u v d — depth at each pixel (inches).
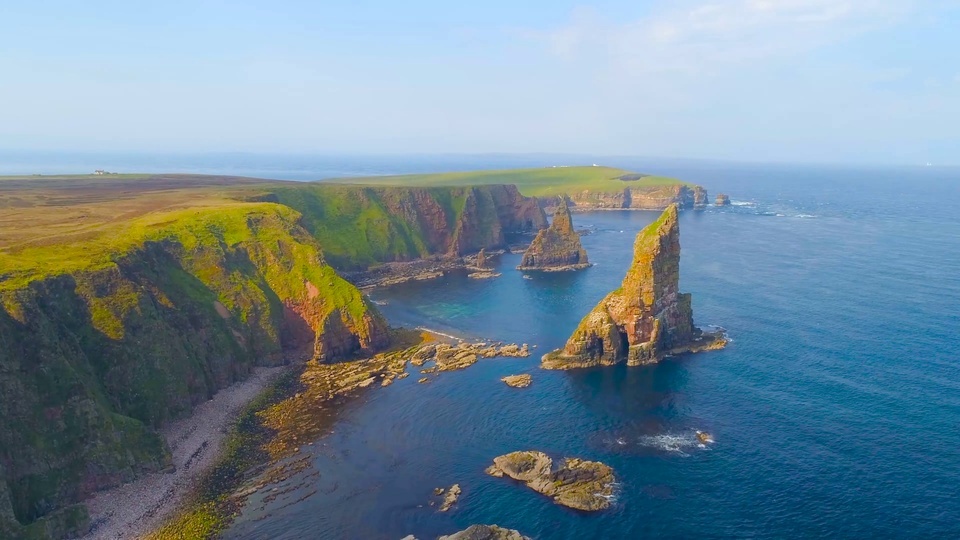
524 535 2785.4
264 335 5118.1
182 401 4037.9
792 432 3609.7
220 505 3097.9
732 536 2731.3
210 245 5433.1
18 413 2997.0
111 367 3759.8
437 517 2955.2
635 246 4938.5
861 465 3233.3
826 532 2731.3
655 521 2856.8
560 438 3666.3
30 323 3309.5
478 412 4067.4
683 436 3627.0
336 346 5191.9
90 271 4084.6
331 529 2891.2
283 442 3742.6
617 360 4859.7
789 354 4815.5
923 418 3695.9
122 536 2854.3
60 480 3004.4
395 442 3713.1
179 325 4478.3
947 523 2753.4
